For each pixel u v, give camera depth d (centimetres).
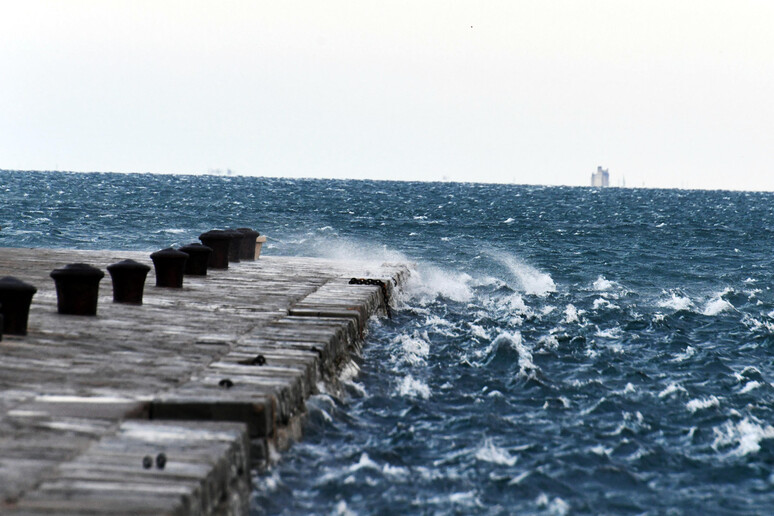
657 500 3538
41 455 2417
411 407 4634
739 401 5256
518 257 15912
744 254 18325
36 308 5178
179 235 18625
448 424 4397
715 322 8144
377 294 7025
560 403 4962
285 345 4347
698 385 5612
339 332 4906
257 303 5900
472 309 8344
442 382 5306
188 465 2392
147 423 2830
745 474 3906
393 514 3133
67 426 2716
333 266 9006
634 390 5350
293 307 5775
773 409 5072
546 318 7975
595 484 3675
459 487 3478
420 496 3338
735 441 4375
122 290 5575
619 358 6319
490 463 3803
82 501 2088
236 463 2681
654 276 12912
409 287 9225
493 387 5244
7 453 2422
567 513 3297
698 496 3612
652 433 4481
